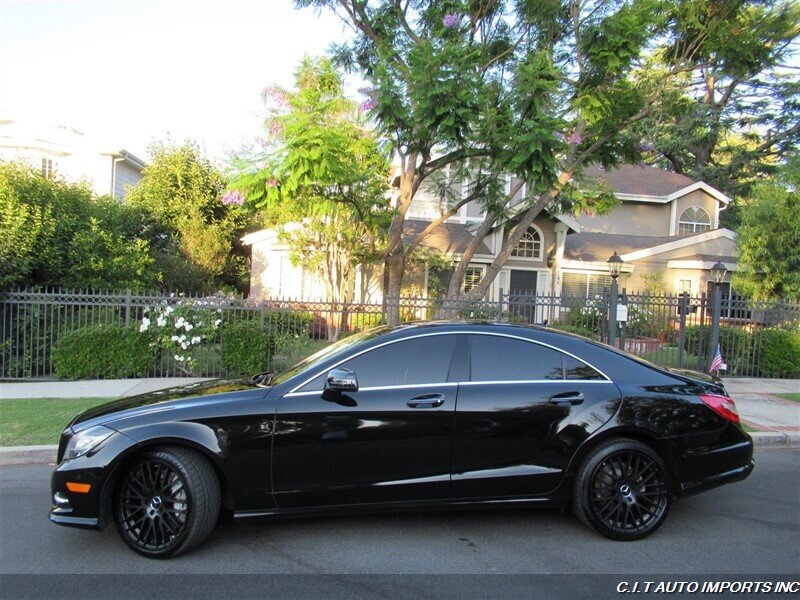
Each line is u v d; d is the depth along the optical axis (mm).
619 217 26406
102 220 13125
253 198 10625
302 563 3986
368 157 14234
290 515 4191
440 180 15344
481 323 4656
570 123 11656
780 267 13656
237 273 22172
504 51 13430
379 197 15641
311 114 10023
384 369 4359
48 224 11375
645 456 4352
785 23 12117
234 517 4133
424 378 4348
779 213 13742
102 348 10625
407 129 10875
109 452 4012
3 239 10391
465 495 4266
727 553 4184
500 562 4012
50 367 11000
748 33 12023
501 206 13570
